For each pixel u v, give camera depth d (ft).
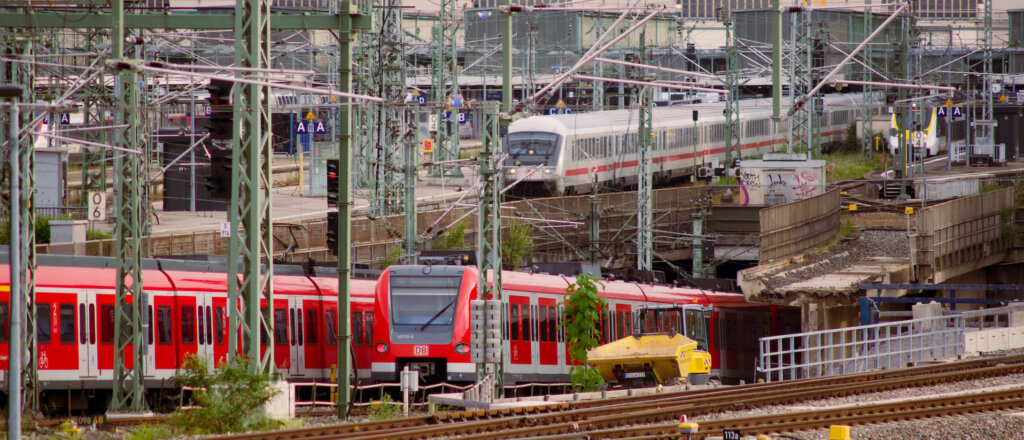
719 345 605.31
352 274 535.60
